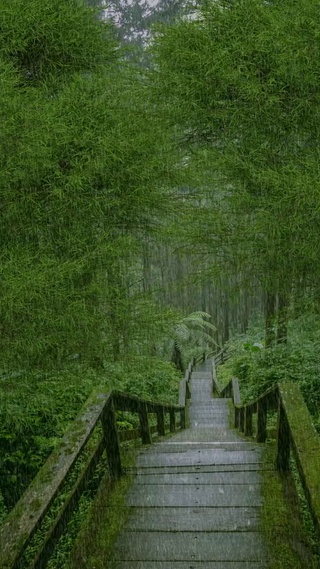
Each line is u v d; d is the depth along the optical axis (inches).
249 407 280.4
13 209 261.4
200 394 653.9
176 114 327.9
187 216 338.0
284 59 284.7
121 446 234.5
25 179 266.2
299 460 126.0
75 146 284.5
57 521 119.6
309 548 133.8
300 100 295.7
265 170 316.5
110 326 288.4
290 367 418.6
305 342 423.5
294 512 152.6
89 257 276.5
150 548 135.6
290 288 331.9
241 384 515.2
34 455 241.9
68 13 308.5
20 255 263.7
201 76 311.1
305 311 324.5
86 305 274.5
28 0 301.0
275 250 308.5
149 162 300.0
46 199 280.5
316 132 312.2
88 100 289.0
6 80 262.2
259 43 293.6
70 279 270.4
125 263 323.6
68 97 287.1
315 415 332.8
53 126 261.6
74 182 267.0
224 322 1067.9
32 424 261.9
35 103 275.6
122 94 319.9
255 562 128.0
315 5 283.4
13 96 273.6
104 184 304.2
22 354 242.4
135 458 210.2
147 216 347.6
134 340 303.0
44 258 262.2
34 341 240.2
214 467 193.3
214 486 175.0
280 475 179.3
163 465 198.2
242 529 144.0
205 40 311.0
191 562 128.6
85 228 293.0
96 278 290.0
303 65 285.4
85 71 346.6
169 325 315.6
